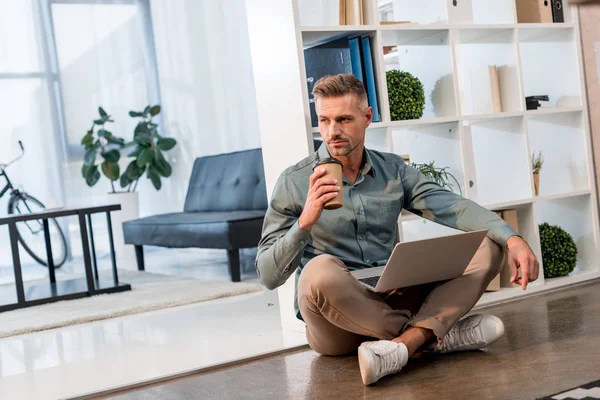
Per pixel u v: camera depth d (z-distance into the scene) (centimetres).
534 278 216
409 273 204
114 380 246
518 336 244
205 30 695
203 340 297
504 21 342
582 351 214
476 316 225
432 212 243
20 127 693
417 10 343
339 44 299
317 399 195
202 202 607
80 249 713
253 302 383
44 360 295
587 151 352
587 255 357
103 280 513
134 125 737
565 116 360
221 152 695
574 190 351
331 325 225
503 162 346
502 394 180
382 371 201
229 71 675
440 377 202
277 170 297
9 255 675
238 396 208
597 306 280
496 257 222
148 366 261
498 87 344
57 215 446
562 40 357
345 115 222
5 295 494
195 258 659
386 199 242
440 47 324
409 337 212
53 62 706
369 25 296
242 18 653
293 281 291
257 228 466
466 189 317
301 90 277
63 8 712
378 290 207
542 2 349
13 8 693
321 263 210
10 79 690
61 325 372
